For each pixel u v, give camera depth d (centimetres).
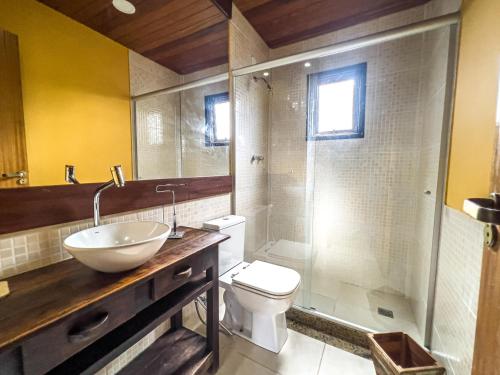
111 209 107
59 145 94
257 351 136
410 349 114
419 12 174
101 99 111
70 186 94
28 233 82
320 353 135
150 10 129
